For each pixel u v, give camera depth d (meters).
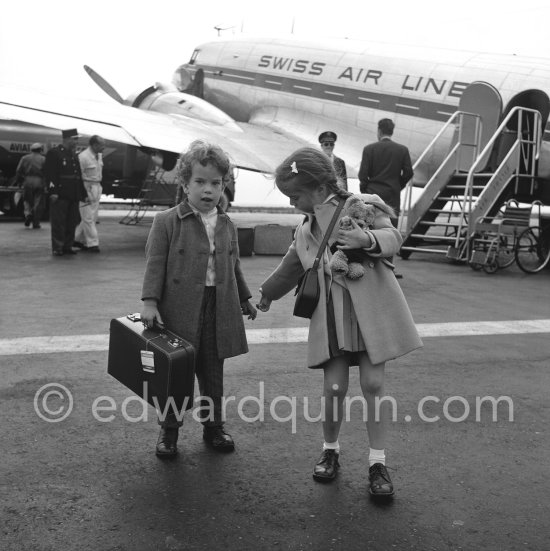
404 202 11.85
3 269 8.93
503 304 7.36
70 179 10.30
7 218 19.28
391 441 3.44
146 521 2.59
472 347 5.38
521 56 12.43
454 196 11.86
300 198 2.96
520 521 2.65
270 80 16.12
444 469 3.12
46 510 2.65
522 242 11.92
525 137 11.71
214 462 3.16
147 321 3.19
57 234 10.38
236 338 3.33
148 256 3.27
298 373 4.55
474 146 11.90
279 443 3.40
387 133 8.56
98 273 8.71
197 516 2.64
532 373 4.68
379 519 2.65
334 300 2.91
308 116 15.38
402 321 2.91
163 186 18.25
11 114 10.93
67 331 5.53
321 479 2.97
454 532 2.56
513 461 3.22
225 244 3.33
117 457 3.18
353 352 2.98
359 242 2.80
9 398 3.91
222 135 13.64
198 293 3.25
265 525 2.59
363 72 14.35
